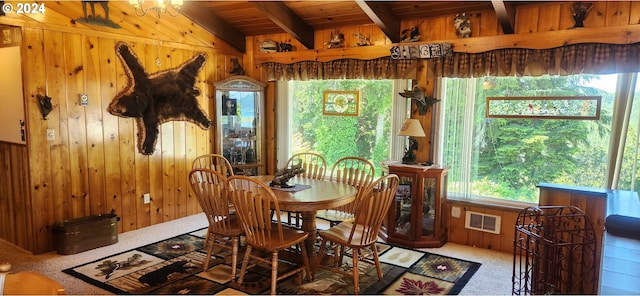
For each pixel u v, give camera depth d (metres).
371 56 4.61
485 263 3.76
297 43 5.25
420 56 4.21
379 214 3.14
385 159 4.90
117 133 4.42
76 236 3.86
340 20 4.75
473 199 4.25
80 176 4.13
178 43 4.89
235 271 3.35
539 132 3.93
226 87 5.31
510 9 3.62
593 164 3.70
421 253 4.00
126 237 4.37
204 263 3.54
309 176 4.35
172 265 3.61
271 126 5.67
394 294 3.13
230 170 4.38
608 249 2.30
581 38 3.45
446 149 4.32
